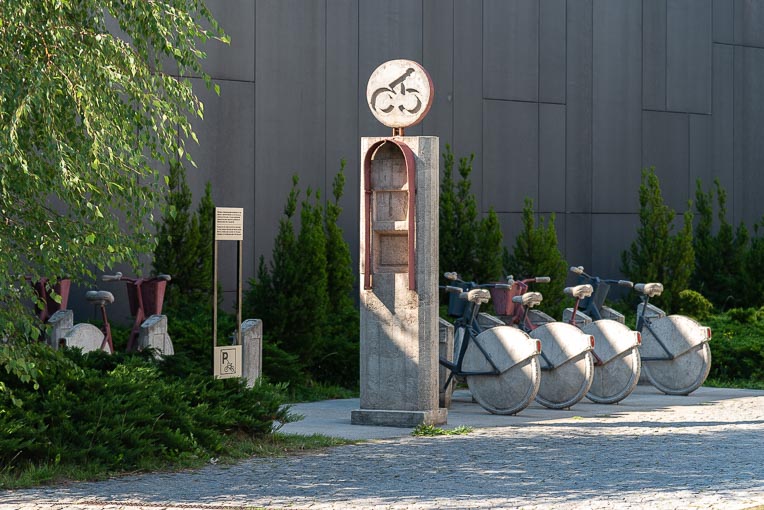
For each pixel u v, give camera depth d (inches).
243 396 450.6
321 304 681.0
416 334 506.6
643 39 946.7
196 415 421.7
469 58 855.1
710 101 986.1
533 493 343.3
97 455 378.3
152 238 343.9
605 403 620.1
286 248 685.9
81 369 406.3
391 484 358.9
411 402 506.9
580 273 664.4
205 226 707.4
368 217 512.1
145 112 343.3
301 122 785.6
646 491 347.3
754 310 848.9
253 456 415.2
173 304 681.6
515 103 877.2
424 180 505.7
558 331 591.8
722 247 932.6
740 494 342.6
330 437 461.1
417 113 506.0
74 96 319.0
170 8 344.5
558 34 900.6
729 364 765.9
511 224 872.9
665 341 676.7
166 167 716.0
